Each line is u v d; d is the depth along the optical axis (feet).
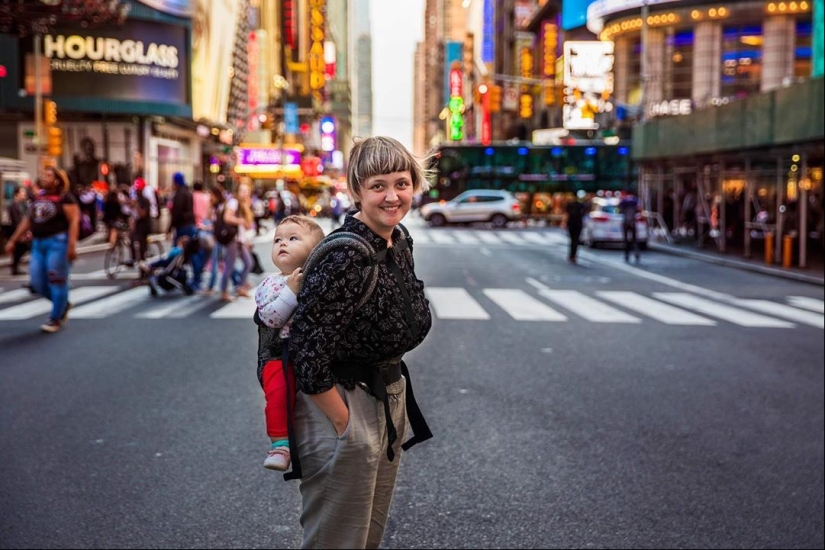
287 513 15.84
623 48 216.95
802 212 68.95
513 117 341.21
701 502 16.72
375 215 9.35
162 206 121.39
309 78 465.88
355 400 9.53
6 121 158.71
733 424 22.49
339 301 9.00
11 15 81.46
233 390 25.09
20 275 56.75
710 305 47.67
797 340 36.17
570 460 19.20
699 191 96.43
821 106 61.77
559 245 102.12
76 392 24.61
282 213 136.77
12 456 18.75
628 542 14.76
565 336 36.40
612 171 144.15
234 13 205.67
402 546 14.46
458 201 143.95
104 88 153.99
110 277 56.65
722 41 202.18
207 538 14.69
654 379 27.99
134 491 16.76
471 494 16.98
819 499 16.98
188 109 163.73
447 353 32.04
